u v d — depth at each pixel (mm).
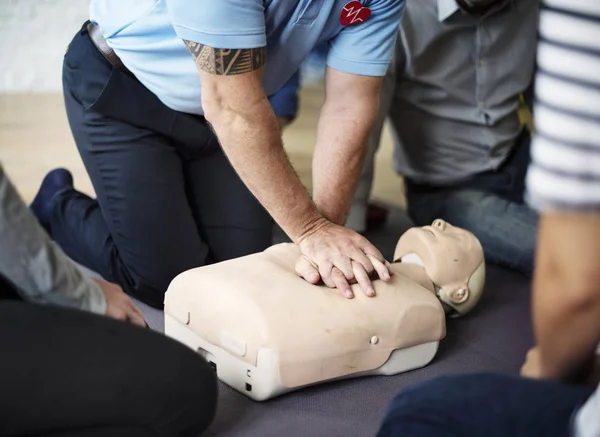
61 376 944
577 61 660
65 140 3014
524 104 2209
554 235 702
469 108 2127
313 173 1576
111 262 1771
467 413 828
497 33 2051
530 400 819
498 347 1599
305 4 1411
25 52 3744
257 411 1300
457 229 1669
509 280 1967
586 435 730
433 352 1475
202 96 1368
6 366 922
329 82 1578
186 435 1061
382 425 908
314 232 1439
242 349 1295
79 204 1905
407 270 1585
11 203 956
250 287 1336
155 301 1733
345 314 1337
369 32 1496
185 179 1798
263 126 1356
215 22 1266
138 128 1660
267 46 1464
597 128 656
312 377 1311
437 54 2074
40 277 1005
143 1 1513
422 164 2211
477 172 2164
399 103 2186
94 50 1615
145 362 1005
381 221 2330
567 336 760
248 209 1826
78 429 958
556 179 674
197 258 1736
